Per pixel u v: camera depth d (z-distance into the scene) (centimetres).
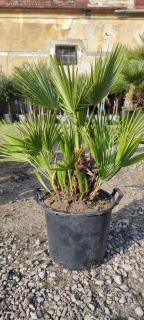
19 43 902
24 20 888
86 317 180
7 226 278
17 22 888
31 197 346
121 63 192
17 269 220
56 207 211
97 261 220
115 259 232
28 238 259
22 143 191
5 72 914
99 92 190
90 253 213
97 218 204
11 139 199
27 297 194
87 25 906
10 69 913
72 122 206
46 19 892
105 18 904
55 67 182
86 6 887
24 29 894
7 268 221
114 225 280
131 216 300
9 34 894
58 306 188
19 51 907
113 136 204
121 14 901
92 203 216
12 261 229
